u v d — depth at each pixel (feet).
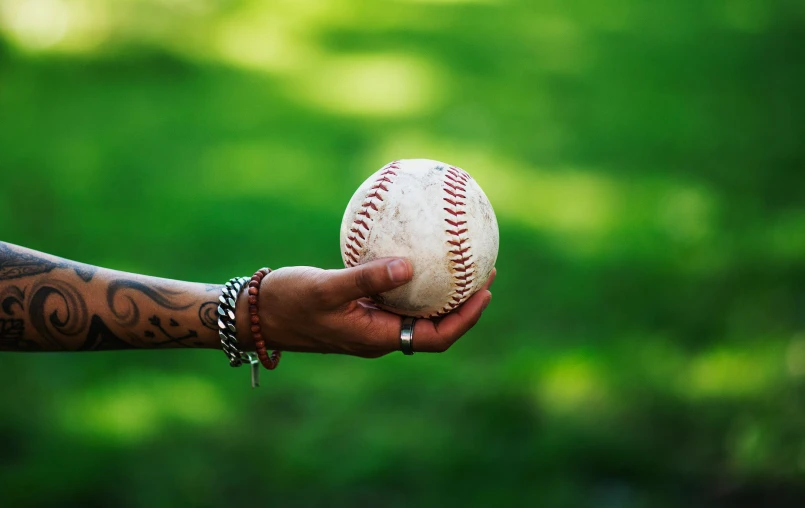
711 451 5.98
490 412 6.40
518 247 9.59
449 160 12.61
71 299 4.28
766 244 9.11
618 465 5.96
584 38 21.86
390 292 4.35
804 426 5.91
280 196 10.97
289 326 4.26
